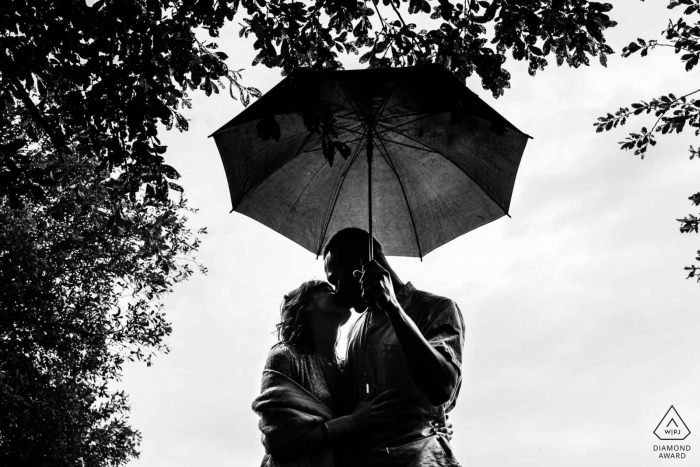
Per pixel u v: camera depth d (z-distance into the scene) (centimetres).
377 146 485
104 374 1755
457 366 410
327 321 445
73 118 716
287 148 489
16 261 1518
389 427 411
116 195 802
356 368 436
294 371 429
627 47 1059
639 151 1168
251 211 494
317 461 405
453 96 447
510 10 759
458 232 495
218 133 471
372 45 772
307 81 450
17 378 1584
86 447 1664
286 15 748
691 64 1058
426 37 771
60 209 1280
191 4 713
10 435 1622
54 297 1619
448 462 414
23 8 694
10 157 734
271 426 409
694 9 1027
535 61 780
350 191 495
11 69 700
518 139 464
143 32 700
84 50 696
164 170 742
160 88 706
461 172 484
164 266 1270
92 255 1625
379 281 396
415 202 494
